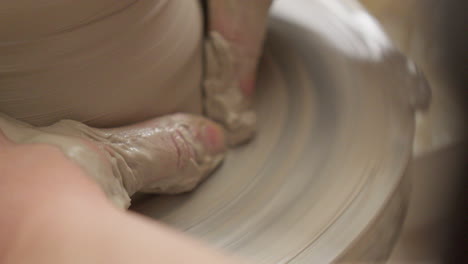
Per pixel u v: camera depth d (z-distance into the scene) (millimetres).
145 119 1080
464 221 1393
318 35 1501
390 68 1455
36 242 630
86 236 606
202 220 1151
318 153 1276
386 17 2135
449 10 1562
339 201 1169
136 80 1017
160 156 1048
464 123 1756
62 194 737
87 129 971
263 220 1147
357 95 1368
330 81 1398
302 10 1575
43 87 918
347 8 1592
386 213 1191
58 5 869
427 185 1688
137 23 983
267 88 1434
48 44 891
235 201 1196
